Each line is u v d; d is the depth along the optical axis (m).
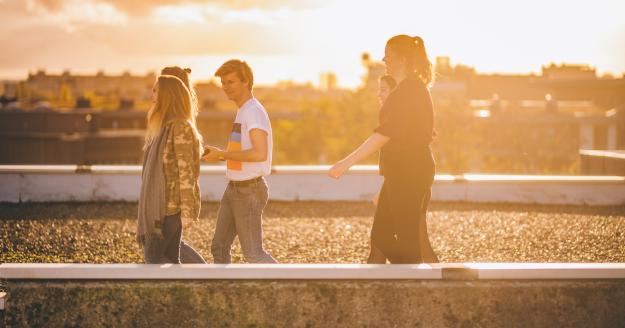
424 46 5.33
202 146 5.58
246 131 5.92
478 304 4.91
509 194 13.58
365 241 9.36
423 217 6.02
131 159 82.75
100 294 4.84
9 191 13.08
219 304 4.86
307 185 13.48
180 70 5.78
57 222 10.70
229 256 6.19
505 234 10.03
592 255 8.52
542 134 78.38
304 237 9.66
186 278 4.88
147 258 5.46
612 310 4.95
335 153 64.31
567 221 11.23
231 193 6.00
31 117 76.81
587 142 79.44
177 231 5.49
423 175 5.21
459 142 55.88
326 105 85.38
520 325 4.93
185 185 5.27
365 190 13.48
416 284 4.89
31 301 4.83
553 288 4.93
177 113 5.41
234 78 5.89
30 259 8.09
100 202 13.14
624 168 15.62
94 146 77.88
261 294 4.86
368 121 62.88
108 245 8.96
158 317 4.86
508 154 74.56
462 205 13.16
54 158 75.81
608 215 11.97
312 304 4.88
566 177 13.71
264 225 10.71
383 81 6.25
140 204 5.43
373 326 4.89
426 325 4.90
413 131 5.15
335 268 4.89
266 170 5.98
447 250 8.86
